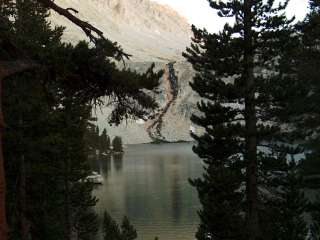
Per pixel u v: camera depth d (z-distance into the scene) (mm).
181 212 66125
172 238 51656
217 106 30984
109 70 8734
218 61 30219
